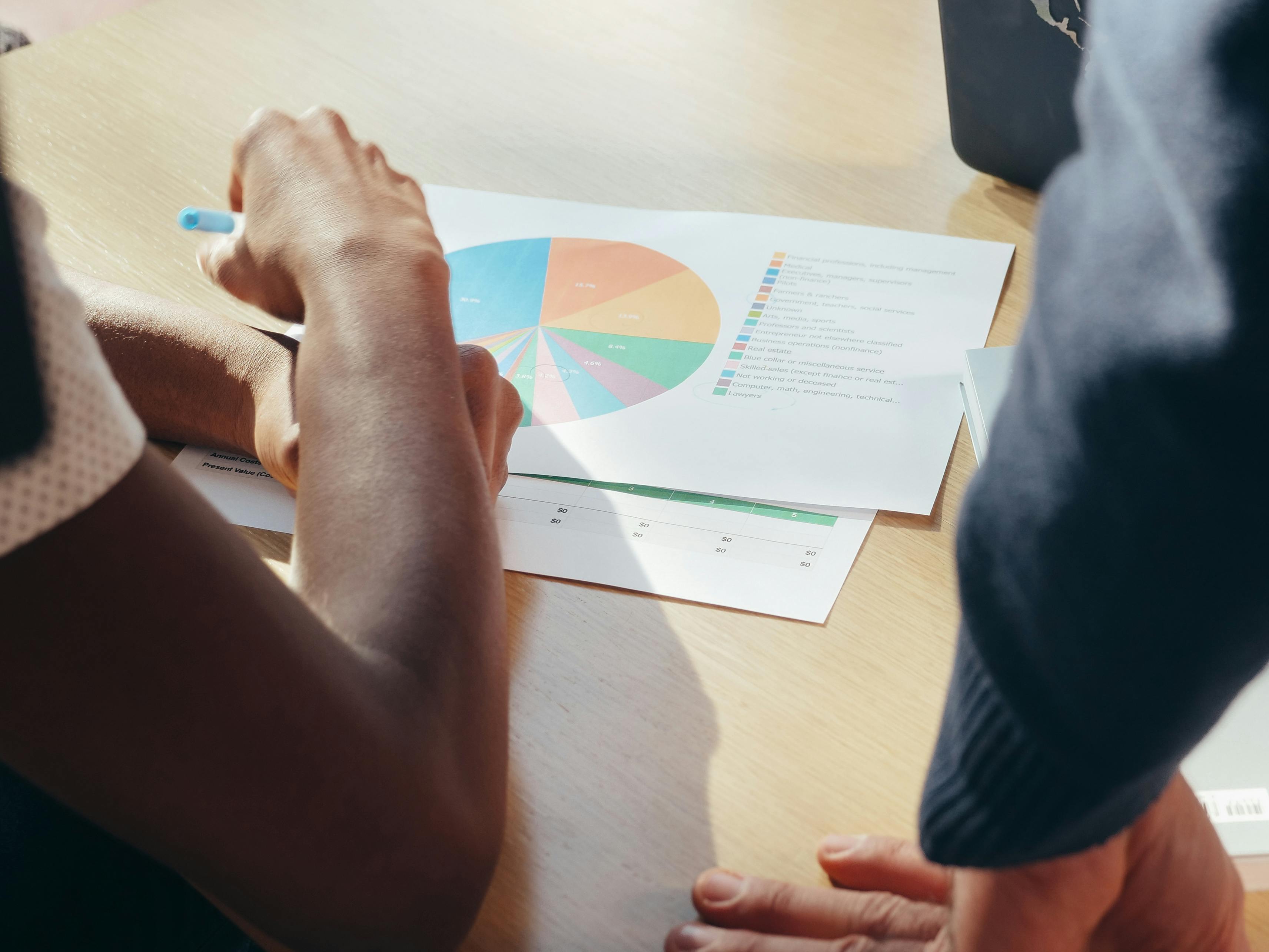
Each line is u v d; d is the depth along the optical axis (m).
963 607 0.31
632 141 0.88
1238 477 0.24
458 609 0.40
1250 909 0.44
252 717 0.29
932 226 0.78
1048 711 0.29
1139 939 0.38
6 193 0.24
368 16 1.03
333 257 0.54
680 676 0.53
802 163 0.85
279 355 0.61
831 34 0.98
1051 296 0.27
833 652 0.53
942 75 0.93
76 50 0.99
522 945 0.43
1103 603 0.27
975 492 0.30
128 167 0.85
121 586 0.27
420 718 0.36
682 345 0.70
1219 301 0.23
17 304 0.24
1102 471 0.26
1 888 0.47
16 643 0.26
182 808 0.30
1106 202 0.26
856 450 0.63
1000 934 0.35
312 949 0.37
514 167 0.85
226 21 1.02
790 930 0.43
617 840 0.46
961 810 0.32
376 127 0.90
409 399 0.46
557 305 0.73
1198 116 0.23
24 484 0.25
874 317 0.71
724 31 0.99
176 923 0.52
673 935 0.43
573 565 0.58
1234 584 0.26
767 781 0.48
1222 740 0.46
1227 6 0.22
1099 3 0.27
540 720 0.51
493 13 1.03
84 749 0.28
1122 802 0.30
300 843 0.32
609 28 1.00
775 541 0.58
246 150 0.63
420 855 0.36
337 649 0.34
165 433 0.65
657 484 0.62
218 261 0.62
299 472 0.50
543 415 0.66
